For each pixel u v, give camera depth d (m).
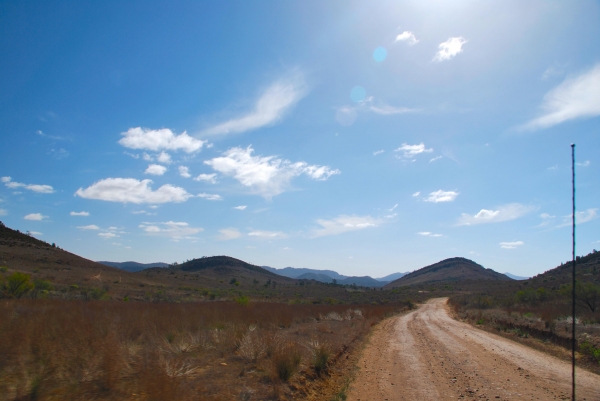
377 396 9.84
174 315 17.03
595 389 10.31
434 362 14.58
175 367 8.73
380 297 94.44
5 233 73.19
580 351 15.95
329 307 39.88
